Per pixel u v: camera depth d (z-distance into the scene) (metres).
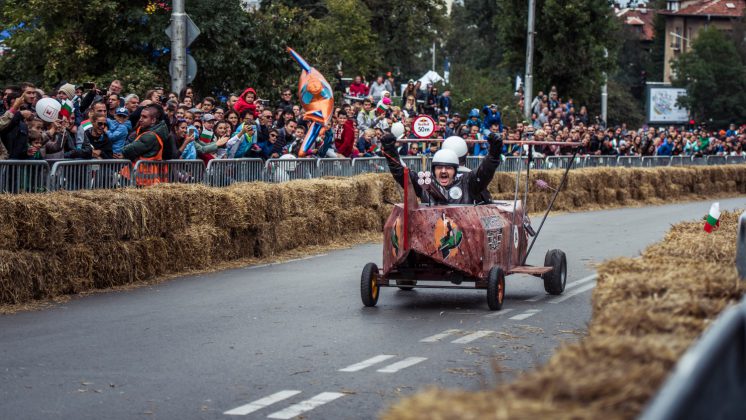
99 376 8.55
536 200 32.00
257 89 29.16
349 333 10.66
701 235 10.32
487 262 12.29
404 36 63.06
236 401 7.71
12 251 12.35
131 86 26.45
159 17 27.48
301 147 21.97
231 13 28.61
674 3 130.25
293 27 30.33
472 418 3.60
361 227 21.67
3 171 13.14
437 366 8.96
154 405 7.59
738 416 3.71
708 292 6.53
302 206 19.45
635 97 97.62
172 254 15.54
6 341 10.06
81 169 14.56
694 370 3.22
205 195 16.33
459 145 12.98
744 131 54.12
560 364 4.29
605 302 6.76
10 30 27.95
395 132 18.53
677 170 41.59
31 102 14.55
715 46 90.38
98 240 13.80
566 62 52.66
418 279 12.39
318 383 8.31
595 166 37.91
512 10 53.69
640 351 4.43
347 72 53.62
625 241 21.53
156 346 9.88
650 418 3.03
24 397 7.82
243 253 17.61
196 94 28.88
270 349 9.77
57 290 13.02
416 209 12.09
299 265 17.02
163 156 16.53
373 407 7.54
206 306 12.48
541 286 14.64
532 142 13.41
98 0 26.53
